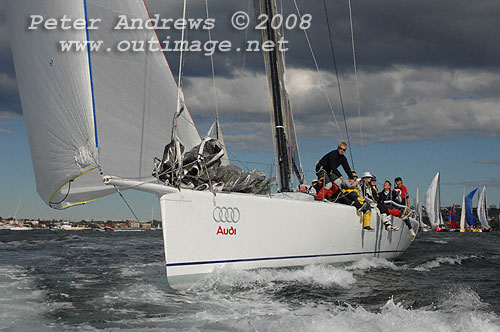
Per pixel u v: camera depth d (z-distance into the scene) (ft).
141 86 17.13
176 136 17.93
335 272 21.11
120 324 12.17
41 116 15.57
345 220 23.98
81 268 22.77
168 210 16.52
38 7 15.34
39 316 12.84
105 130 16.06
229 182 19.86
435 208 138.62
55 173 15.84
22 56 15.56
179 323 12.36
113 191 16.94
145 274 20.92
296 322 12.25
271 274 19.60
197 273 17.02
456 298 15.94
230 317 13.12
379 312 14.02
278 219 20.21
